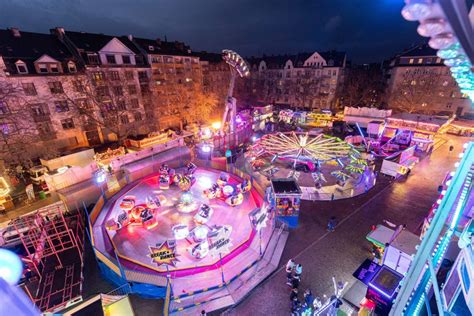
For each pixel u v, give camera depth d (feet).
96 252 55.62
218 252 56.13
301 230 70.38
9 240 62.23
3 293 8.40
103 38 140.36
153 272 56.08
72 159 95.81
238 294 52.11
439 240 28.35
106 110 134.62
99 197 83.20
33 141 109.50
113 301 42.50
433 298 30.19
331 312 46.01
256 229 62.03
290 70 226.99
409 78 176.86
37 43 119.44
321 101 215.92
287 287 53.78
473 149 22.11
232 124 127.44
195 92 176.76
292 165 112.68
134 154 102.63
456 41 7.44
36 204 85.35
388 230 60.95
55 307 44.78
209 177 96.37
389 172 99.50
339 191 89.25
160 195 81.10
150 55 150.20
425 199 83.66
